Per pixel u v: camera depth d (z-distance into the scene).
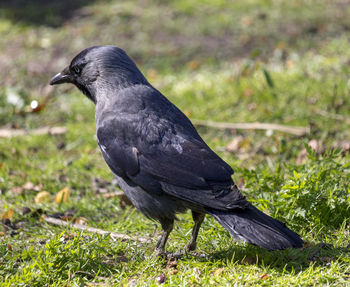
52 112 15.95
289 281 6.46
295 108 13.71
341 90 14.01
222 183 6.82
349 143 11.35
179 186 7.04
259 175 8.91
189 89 15.65
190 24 22.08
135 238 8.45
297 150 11.75
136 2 25.31
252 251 7.30
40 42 21.45
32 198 10.77
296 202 7.88
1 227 9.24
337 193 8.07
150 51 19.80
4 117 15.65
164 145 7.38
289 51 18.27
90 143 13.72
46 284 6.93
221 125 13.58
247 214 6.56
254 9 23.00
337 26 20.25
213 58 18.61
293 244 6.25
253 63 16.09
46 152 13.35
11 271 7.31
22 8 25.28
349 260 6.89
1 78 18.70
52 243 7.29
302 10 22.42
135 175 7.45
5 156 12.96
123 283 6.82
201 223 7.73
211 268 7.04
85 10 24.72
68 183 11.47
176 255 7.64
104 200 10.50
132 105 7.92
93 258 7.38
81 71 8.88
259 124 13.23
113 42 20.92
